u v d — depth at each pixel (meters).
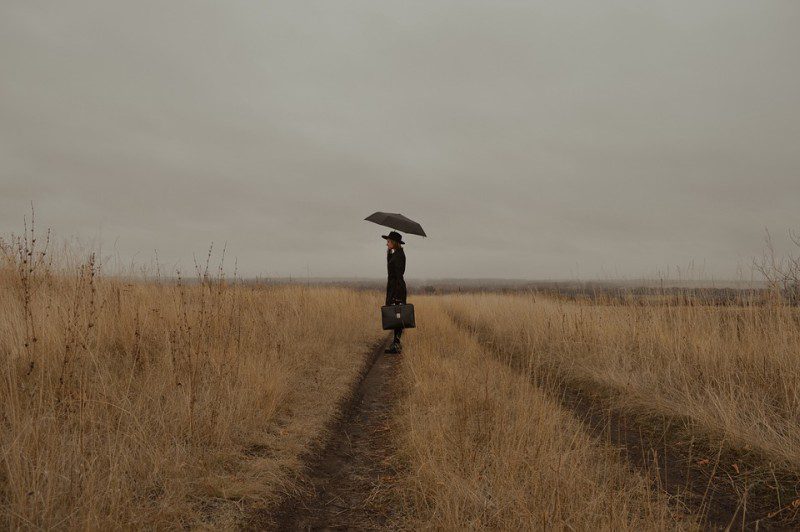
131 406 3.85
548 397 5.57
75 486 2.73
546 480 3.15
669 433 4.56
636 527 2.77
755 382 5.39
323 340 8.38
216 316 6.38
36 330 4.79
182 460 3.35
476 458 3.58
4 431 3.17
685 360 6.38
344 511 3.15
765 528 2.91
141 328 5.76
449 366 6.62
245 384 4.83
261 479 3.32
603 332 7.93
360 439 4.55
